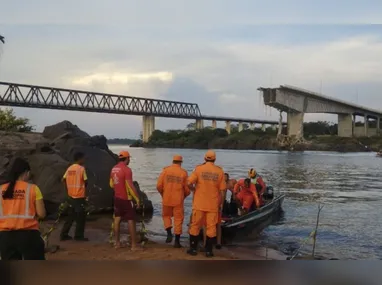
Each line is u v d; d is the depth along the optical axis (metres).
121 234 10.41
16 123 32.03
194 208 7.95
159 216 14.04
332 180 33.72
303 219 14.18
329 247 10.25
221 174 7.96
